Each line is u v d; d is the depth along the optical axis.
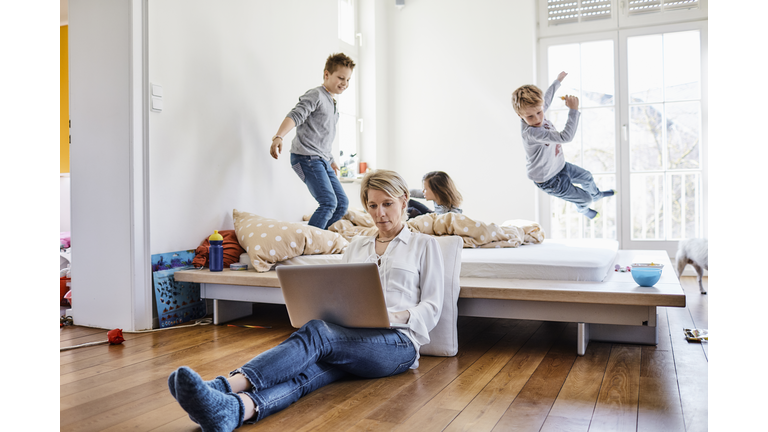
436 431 1.38
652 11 4.66
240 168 3.26
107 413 1.54
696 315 2.91
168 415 1.52
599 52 4.80
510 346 2.27
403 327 1.78
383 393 1.67
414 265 1.91
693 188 4.61
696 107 4.59
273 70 3.54
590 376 1.83
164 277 2.71
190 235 2.90
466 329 2.64
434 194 3.30
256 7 3.38
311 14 3.95
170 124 2.77
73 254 2.78
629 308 2.01
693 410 1.51
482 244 2.86
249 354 2.17
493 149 4.97
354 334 1.67
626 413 1.49
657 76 4.66
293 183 3.75
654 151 4.69
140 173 2.62
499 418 1.46
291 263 2.76
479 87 5.01
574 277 2.25
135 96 2.59
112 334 2.33
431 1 5.16
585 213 3.98
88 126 2.70
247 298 2.64
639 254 3.38
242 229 2.87
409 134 5.26
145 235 2.63
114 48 2.62
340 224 3.52
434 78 5.16
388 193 1.90
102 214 2.67
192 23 2.91
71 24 2.74
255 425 1.42
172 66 2.78
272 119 3.53
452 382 1.77
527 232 3.33
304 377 1.58
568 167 3.84
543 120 3.66
